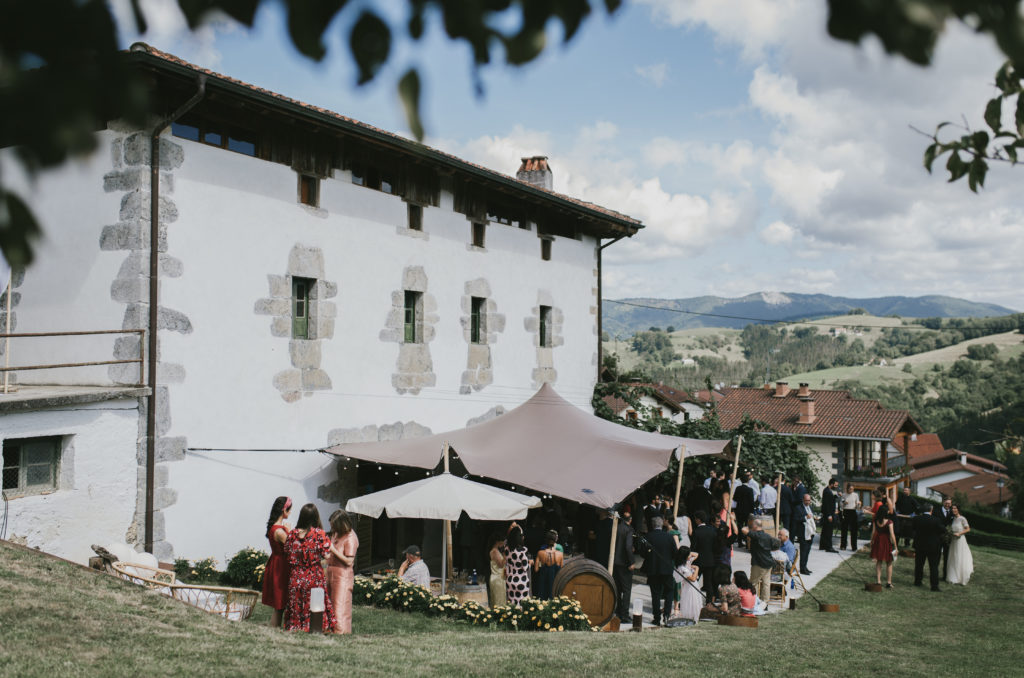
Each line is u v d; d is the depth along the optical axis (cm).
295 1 122
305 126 1396
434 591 1215
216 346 1255
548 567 1108
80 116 110
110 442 1106
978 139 351
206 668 623
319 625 817
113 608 730
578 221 2211
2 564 779
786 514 1658
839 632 1110
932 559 1536
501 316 1888
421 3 130
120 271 1169
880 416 4297
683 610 1188
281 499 876
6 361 1272
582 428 1438
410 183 1641
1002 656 1003
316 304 1434
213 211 1257
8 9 108
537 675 733
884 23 129
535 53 136
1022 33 132
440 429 1697
